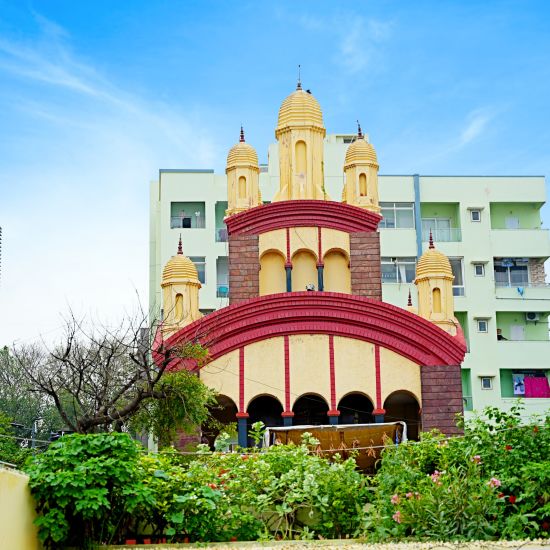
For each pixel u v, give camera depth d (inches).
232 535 703.1
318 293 1288.1
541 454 721.0
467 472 700.7
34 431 1560.0
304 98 1509.6
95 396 1157.7
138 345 1305.4
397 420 1389.0
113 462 623.8
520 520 650.8
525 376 2356.1
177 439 1216.8
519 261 2433.6
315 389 1273.4
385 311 1294.3
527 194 2443.4
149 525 686.5
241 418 1259.2
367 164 1491.1
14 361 1886.1
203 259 2370.8
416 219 2405.3
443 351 1293.1
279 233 1406.3
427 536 647.8
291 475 750.5
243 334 1284.4
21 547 580.4
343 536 726.5
